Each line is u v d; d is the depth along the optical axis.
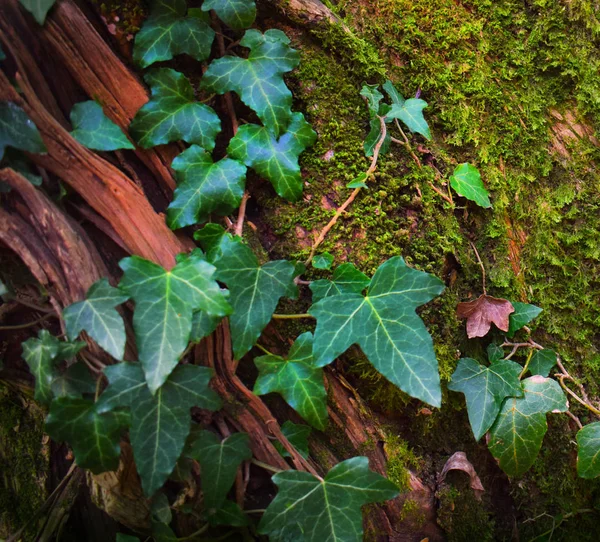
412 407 0.37
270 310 0.32
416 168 0.38
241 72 0.34
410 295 0.32
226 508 0.33
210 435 0.32
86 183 0.33
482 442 0.38
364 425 0.36
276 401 0.36
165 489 0.34
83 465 0.30
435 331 0.37
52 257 0.32
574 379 0.38
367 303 0.32
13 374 0.36
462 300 0.38
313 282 0.34
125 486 0.32
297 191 0.35
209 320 0.31
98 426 0.30
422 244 0.37
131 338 0.33
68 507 0.38
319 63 0.37
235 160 0.34
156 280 0.31
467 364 0.37
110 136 0.33
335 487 0.32
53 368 0.31
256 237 0.36
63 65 0.33
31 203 0.32
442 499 0.36
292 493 0.32
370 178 0.36
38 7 0.32
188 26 0.34
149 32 0.34
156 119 0.34
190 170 0.34
